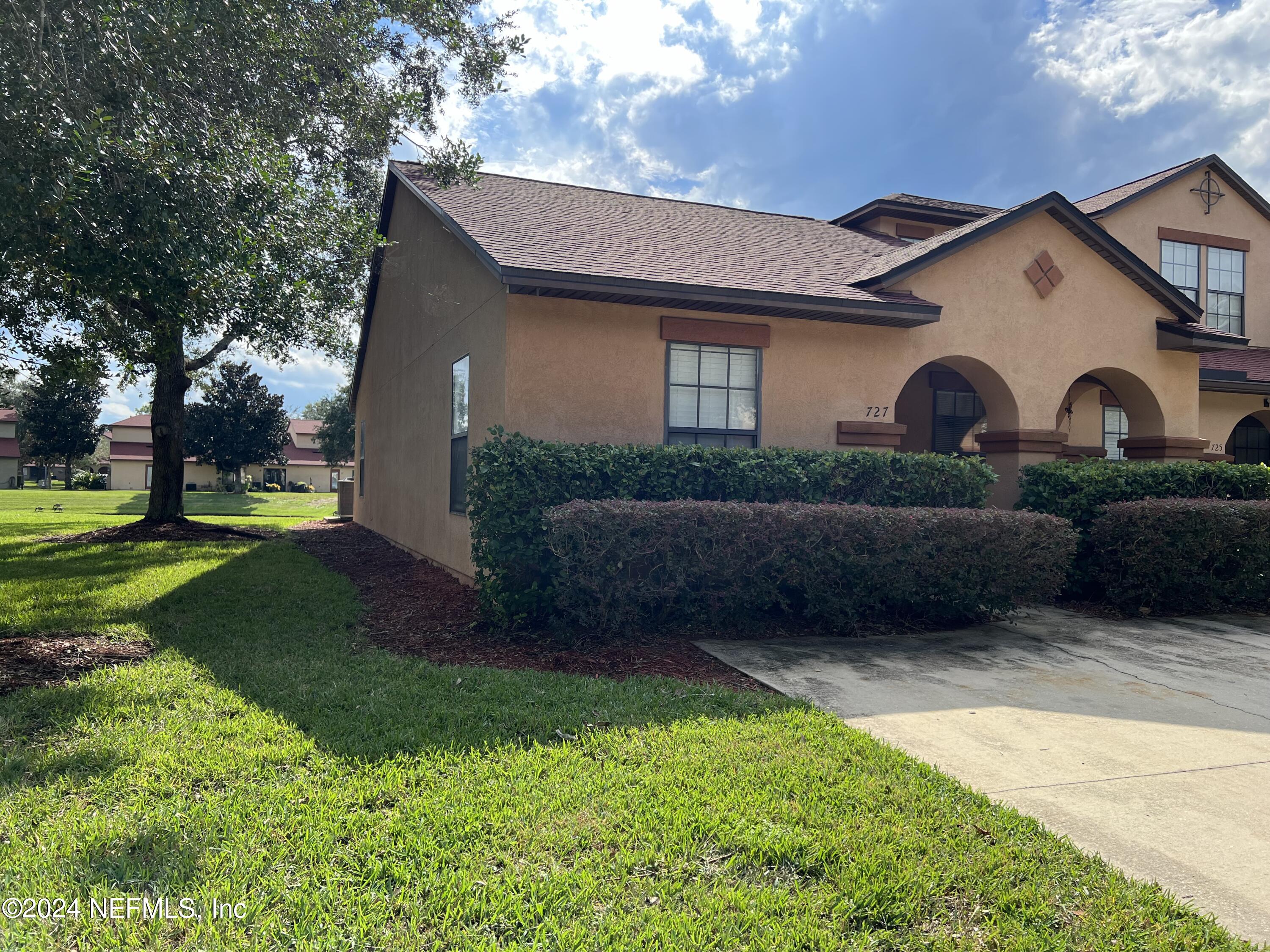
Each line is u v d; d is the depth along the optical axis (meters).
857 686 6.04
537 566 7.32
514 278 7.98
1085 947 2.83
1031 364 11.23
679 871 3.25
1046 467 10.34
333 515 29.98
